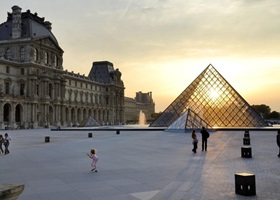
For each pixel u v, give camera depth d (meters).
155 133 77.25
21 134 83.12
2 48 142.62
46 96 144.00
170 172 23.30
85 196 16.69
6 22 150.12
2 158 32.16
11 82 135.00
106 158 31.11
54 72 154.38
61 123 157.88
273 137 60.25
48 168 25.45
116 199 16.11
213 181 19.97
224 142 49.16
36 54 143.75
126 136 67.62
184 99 100.88
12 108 127.62
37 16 157.25
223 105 97.12
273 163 26.97
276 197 16.02
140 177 21.50
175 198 16.17
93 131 96.00
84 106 194.00
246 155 30.73
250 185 16.39
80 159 30.77
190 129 77.38
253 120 92.94
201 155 33.03
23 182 20.12
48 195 16.89
